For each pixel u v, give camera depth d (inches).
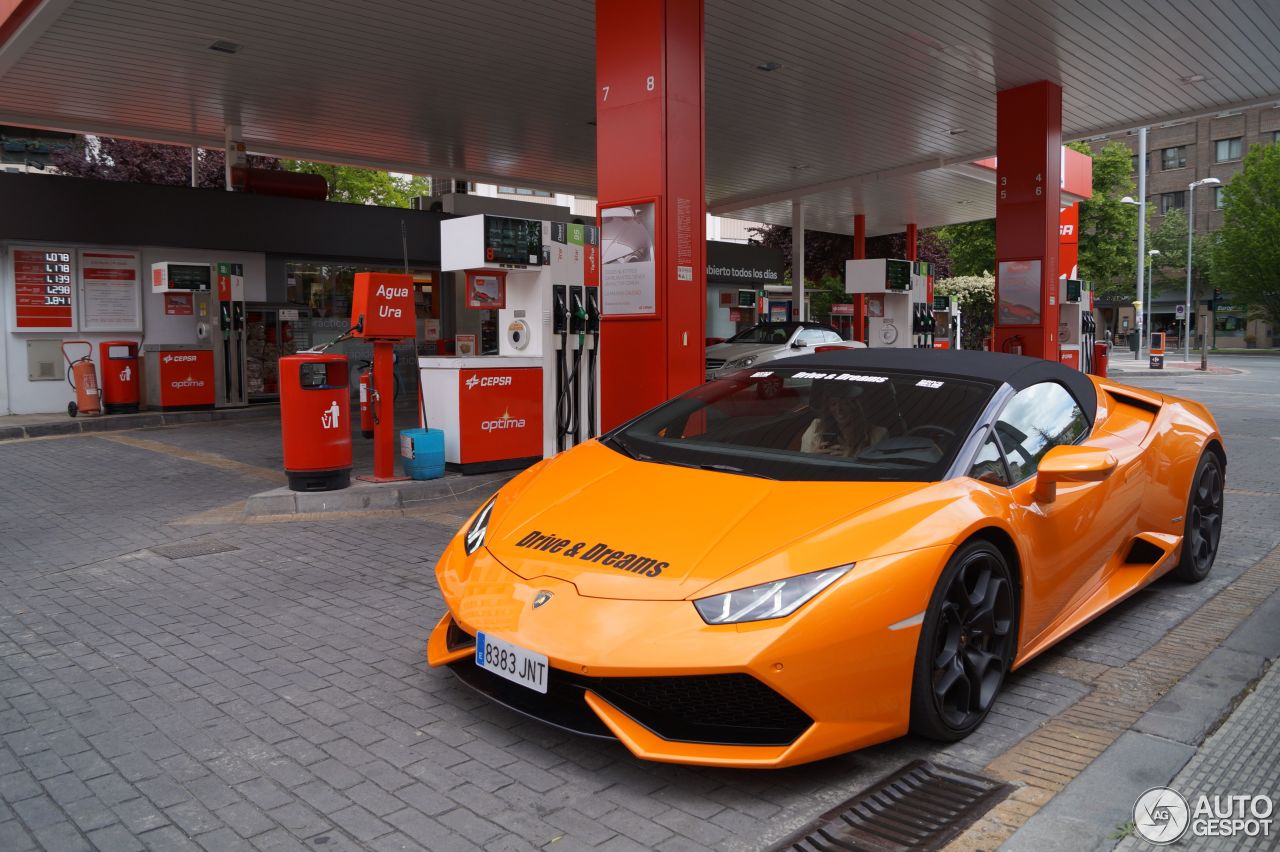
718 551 108.3
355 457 350.6
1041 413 148.8
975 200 932.6
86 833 94.7
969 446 128.5
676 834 95.3
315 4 379.9
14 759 111.3
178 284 493.7
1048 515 134.8
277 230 545.3
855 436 134.0
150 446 395.5
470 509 259.3
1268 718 122.6
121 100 526.3
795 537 108.8
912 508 113.9
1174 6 392.2
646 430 152.3
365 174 1108.5
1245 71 487.2
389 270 614.5
